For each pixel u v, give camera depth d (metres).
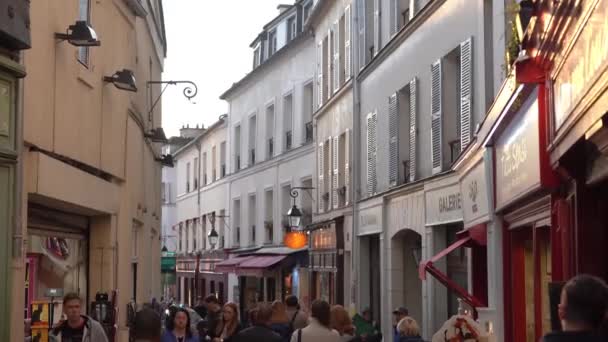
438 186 16.91
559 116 7.87
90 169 14.47
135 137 18.41
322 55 28.39
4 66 9.53
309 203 31.41
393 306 20.75
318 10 28.00
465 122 15.16
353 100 24.22
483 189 12.86
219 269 37.00
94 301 14.05
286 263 30.45
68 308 8.94
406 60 19.22
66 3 12.46
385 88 21.11
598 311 4.37
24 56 10.50
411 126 18.72
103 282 15.30
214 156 45.88
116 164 15.89
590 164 7.55
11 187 9.80
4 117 9.68
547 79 8.52
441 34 16.72
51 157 11.63
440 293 17.53
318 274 29.06
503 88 10.38
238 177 40.41
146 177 22.16
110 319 13.80
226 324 12.51
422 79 18.02
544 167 8.71
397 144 19.86
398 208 20.20
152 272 25.52
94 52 14.15
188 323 10.76
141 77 20.25
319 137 29.06
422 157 18.19
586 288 4.39
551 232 8.95
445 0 16.38
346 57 25.19
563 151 7.71
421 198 18.28
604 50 5.80
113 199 15.51
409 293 20.83
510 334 11.98
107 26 15.06
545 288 10.21
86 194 13.46
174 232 56.84
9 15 9.37
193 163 51.28
